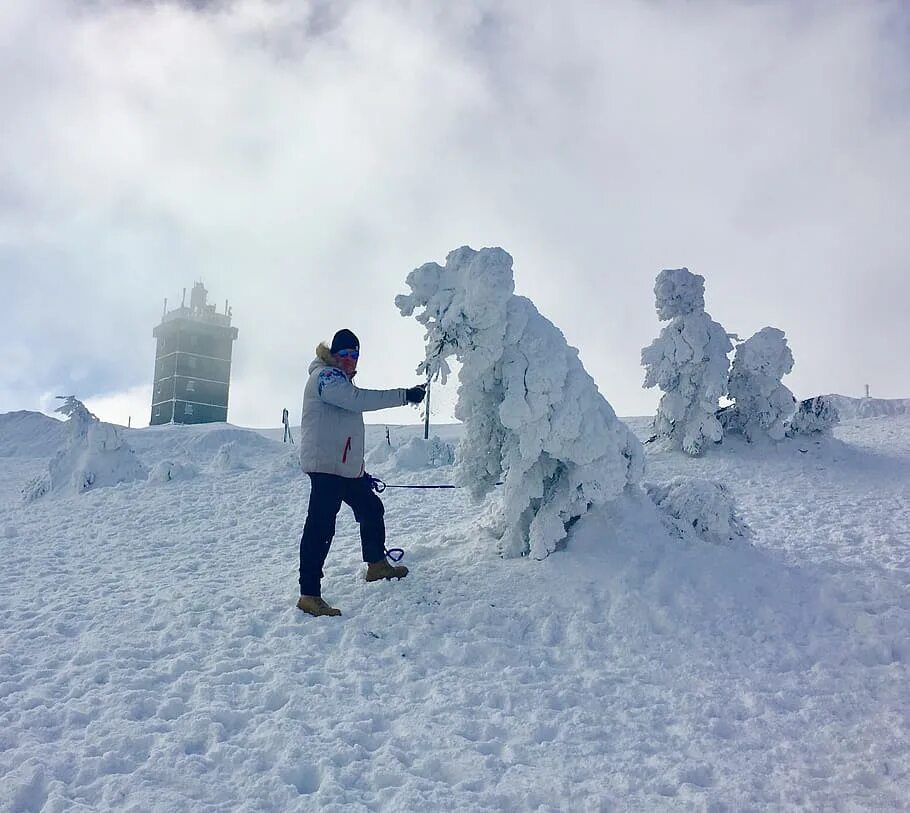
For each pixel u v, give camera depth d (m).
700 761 3.33
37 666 4.50
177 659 4.41
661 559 5.59
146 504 12.02
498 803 3.02
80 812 2.89
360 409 5.26
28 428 29.42
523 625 4.96
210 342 94.44
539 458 5.93
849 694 4.00
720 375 15.51
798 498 11.41
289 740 3.46
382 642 4.78
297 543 8.73
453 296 5.71
